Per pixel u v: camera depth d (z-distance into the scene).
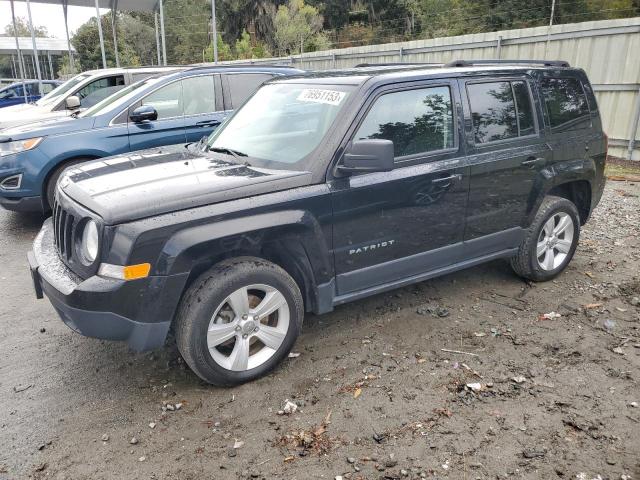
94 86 9.27
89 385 3.42
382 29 37.72
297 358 3.69
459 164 4.02
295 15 43.44
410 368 3.55
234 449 2.81
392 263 3.86
